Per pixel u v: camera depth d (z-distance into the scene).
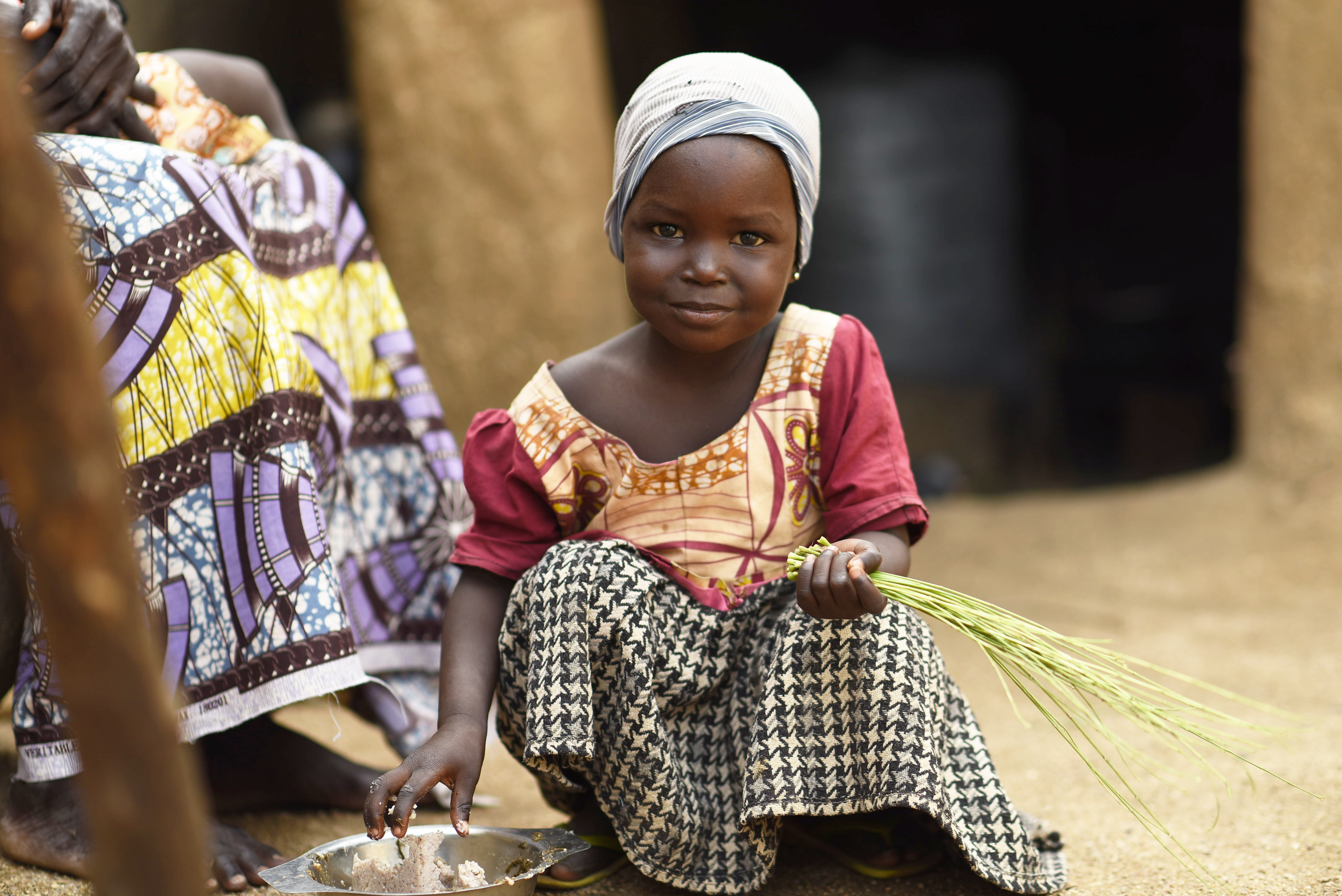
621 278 6.05
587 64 5.75
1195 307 11.21
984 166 9.80
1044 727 2.75
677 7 10.12
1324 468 4.85
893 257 9.70
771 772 1.71
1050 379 10.74
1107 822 2.13
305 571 1.94
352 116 6.73
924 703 1.70
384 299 2.46
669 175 1.71
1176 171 11.77
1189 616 3.88
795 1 10.94
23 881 1.88
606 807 1.78
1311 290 4.95
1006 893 1.81
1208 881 1.84
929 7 11.23
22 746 1.90
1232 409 10.17
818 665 1.72
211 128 2.27
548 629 1.71
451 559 1.93
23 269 0.76
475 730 1.71
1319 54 4.87
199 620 1.94
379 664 2.36
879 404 1.87
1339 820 2.07
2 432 0.78
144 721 0.81
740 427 1.85
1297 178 4.95
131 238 1.92
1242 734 2.63
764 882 1.81
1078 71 11.68
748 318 1.75
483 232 5.56
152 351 1.92
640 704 1.70
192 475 1.95
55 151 1.91
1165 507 5.09
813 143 1.82
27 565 1.90
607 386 1.90
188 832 0.83
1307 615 3.82
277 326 2.02
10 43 1.94
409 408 2.43
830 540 1.86
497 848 1.72
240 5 7.06
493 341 5.59
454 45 5.52
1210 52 11.41
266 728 2.26
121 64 2.03
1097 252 11.89
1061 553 4.77
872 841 1.88
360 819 2.23
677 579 1.81
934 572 4.64
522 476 1.86
